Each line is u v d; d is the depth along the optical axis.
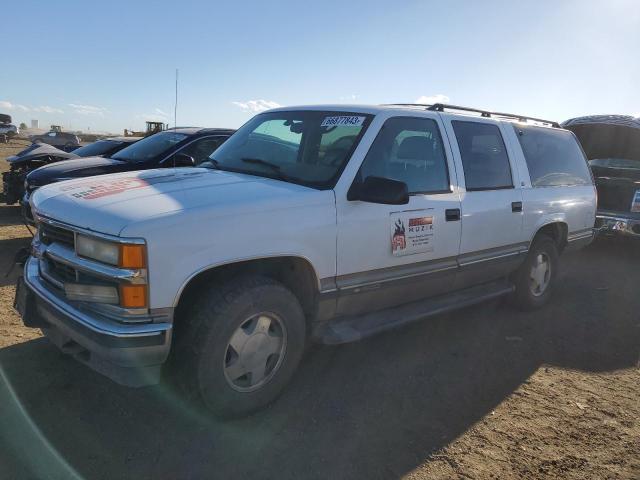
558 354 4.57
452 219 4.32
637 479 2.90
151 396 3.48
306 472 2.82
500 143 5.03
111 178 3.68
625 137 9.23
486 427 3.34
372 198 3.49
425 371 4.10
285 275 3.56
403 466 2.91
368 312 4.02
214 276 3.19
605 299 6.26
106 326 2.75
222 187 3.37
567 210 5.75
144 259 2.73
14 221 9.12
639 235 7.94
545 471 2.94
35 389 3.48
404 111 4.14
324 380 3.86
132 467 2.78
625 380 4.13
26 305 3.31
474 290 4.96
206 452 2.94
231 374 3.15
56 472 2.70
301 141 4.10
